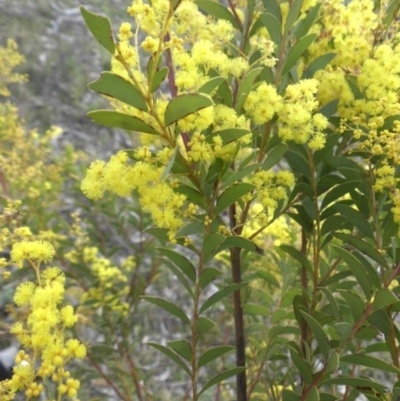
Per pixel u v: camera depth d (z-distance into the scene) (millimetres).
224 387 839
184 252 1170
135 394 870
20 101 1608
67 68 1804
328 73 351
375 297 288
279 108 301
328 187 374
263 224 382
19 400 824
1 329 944
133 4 264
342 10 358
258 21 382
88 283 813
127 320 758
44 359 268
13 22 1899
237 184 284
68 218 1141
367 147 343
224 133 275
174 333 1088
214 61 288
